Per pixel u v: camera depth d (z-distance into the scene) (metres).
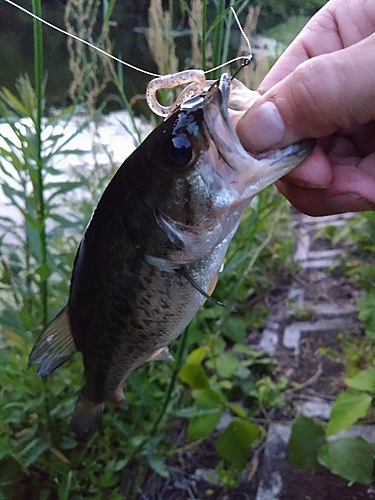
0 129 0.24
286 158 0.14
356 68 0.13
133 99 0.30
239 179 0.14
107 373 0.19
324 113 0.14
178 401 0.30
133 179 0.16
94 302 0.17
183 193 0.15
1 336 0.28
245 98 0.16
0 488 0.25
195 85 0.16
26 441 0.26
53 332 0.19
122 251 0.16
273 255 0.43
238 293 0.38
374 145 0.18
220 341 0.33
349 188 0.17
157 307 0.16
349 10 0.19
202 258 0.16
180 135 0.14
